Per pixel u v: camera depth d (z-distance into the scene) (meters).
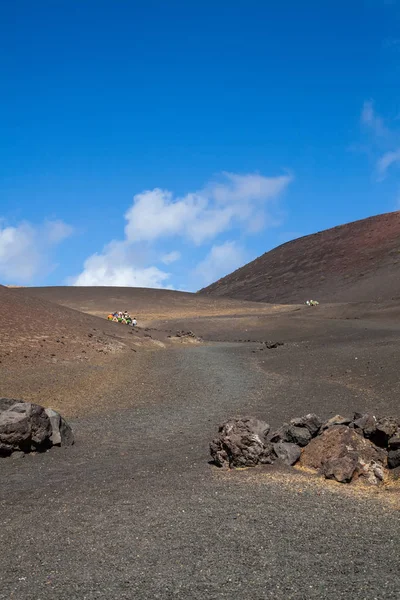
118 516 7.04
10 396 16.86
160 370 23.97
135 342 34.78
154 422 14.19
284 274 116.12
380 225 123.94
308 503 7.33
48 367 22.62
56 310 36.84
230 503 7.38
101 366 24.28
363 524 6.51
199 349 34.50
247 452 9.34
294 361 25.34
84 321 36.62
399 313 48.44
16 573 5.48
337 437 9.30
